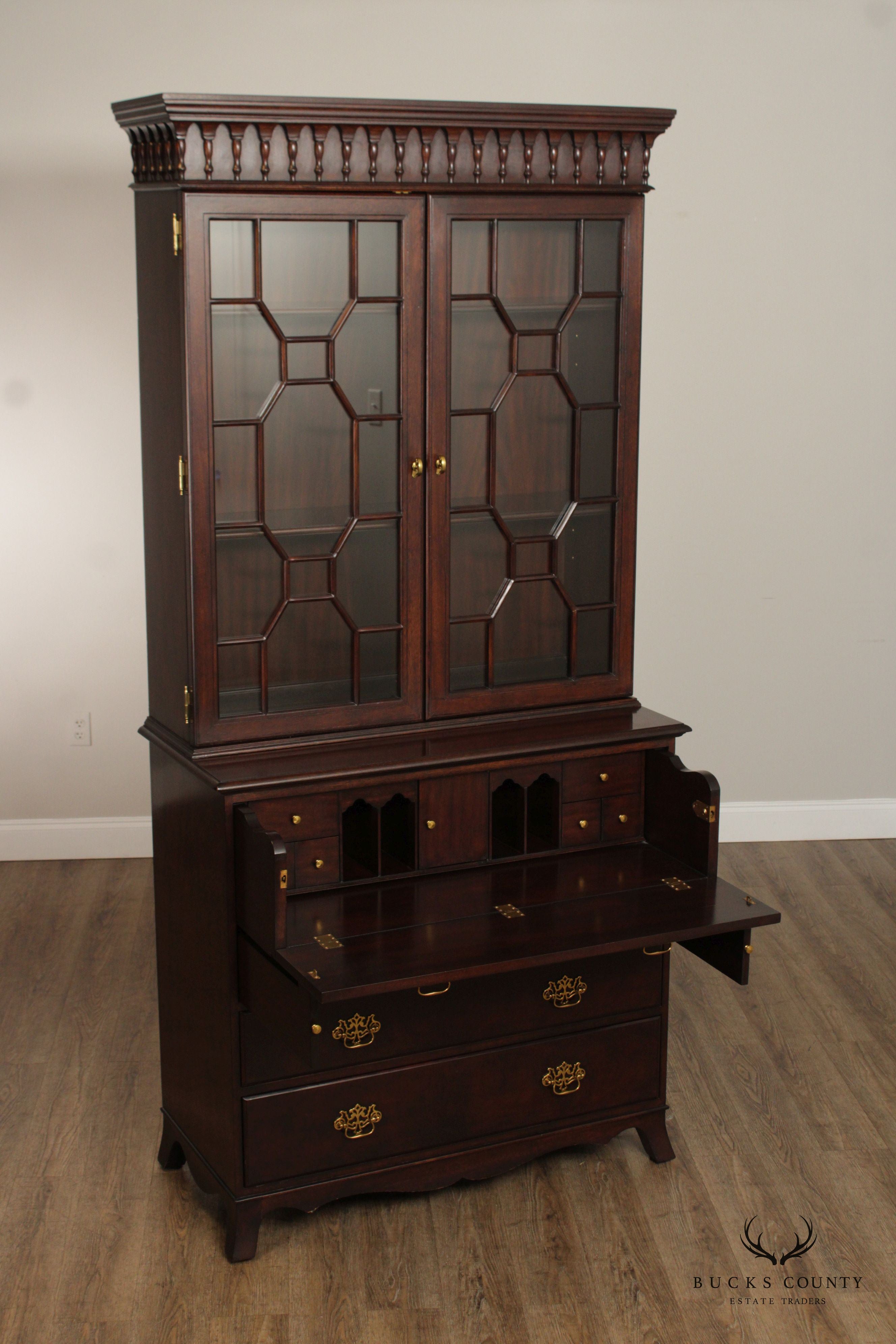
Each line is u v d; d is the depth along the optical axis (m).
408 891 2.37
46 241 3.83
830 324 4.11
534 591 2.54
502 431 2.44
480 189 2.30
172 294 2.19
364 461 2.35
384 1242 2.42
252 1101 2.31
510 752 2.42
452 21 3.83
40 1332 2.17
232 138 2.12
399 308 2.30
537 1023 2.49
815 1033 3.18
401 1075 2.40
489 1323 2.21
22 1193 2.55
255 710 2.36
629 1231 2.45
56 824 4.21
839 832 4.46
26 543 3.99
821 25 3.93
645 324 4.03
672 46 3.90
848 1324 2.21
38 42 3.72
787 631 4.30
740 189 3.99
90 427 3.94
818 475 4.21
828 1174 2.63
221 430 2.23
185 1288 2.29
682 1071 3.01
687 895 2.36
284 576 2.33
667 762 2.54
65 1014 3.23
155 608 2.46
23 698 4.11
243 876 2.21
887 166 4.04
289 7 3.77
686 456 4.13
